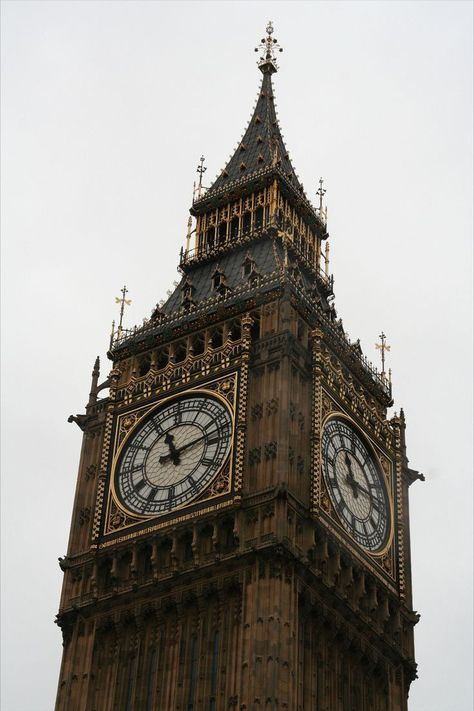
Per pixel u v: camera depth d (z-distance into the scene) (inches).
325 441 3565.5
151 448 3617.1
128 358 3880.4
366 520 3607.3
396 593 3599.9
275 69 4773.6
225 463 3464.6
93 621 3437.5
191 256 4210.1
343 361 3848.4
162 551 3437.5
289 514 3358.8
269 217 4197.8
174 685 3260.3
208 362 3673.7
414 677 3555.6
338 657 3380.9
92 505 3619.6
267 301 3747.5
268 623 3196.4
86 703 3326.8
